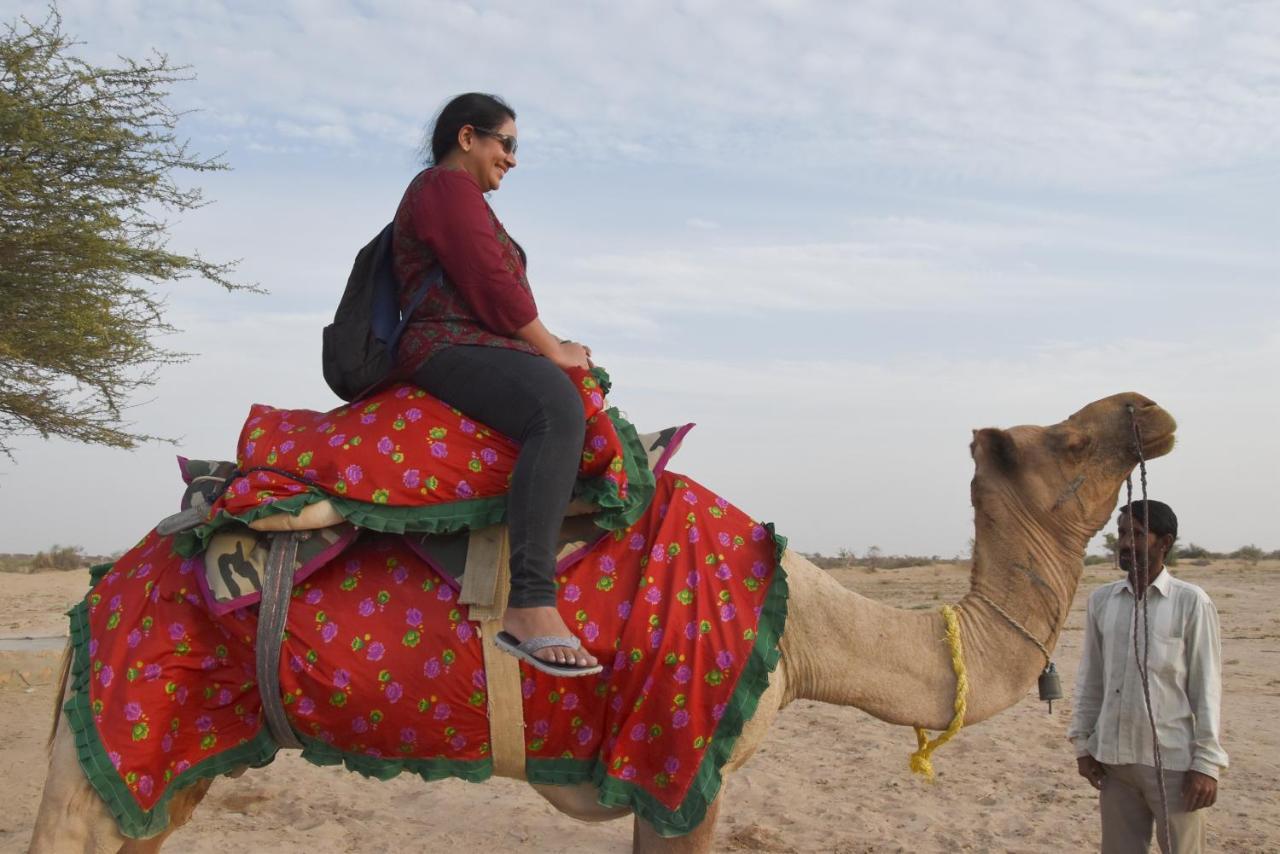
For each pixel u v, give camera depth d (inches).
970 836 284.7
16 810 300.0
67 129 457.7
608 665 158.9
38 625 775.1
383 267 171.6
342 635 158.9
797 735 411.2
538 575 150.7
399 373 168.2
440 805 314.7
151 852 174.2
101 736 155.2
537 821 300.4
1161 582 209.6
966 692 172.2
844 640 171.3
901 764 361.4
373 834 288.8
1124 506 212.5
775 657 159.6
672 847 162.1
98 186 468.1
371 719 159.8
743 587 163.0
